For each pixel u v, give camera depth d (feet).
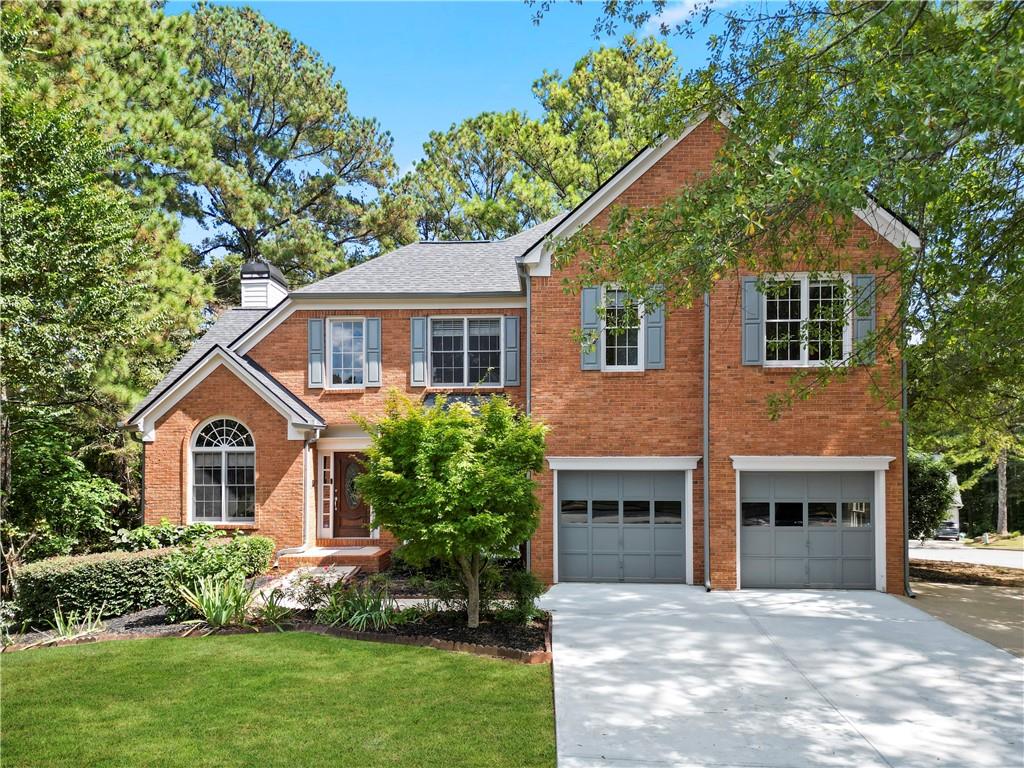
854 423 49.62
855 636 37.91
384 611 37.83
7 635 36.91
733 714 26.71
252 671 30.27
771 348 50.85
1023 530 112.88
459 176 125.29
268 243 118.52
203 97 102.37
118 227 52.90
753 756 23.11
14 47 52.95
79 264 49.60
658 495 52.80
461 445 36.65
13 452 55.98
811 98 28.27
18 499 56.49
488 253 68.13
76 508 58.70
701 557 51.70
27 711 25.89
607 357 52.95
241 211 113.09
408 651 33.53
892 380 49.29
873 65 25.35
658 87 34.45
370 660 32.01
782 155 27.55
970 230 30.81
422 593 47.29
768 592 49.26
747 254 30.78
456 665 31.55
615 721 25.85
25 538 53.98
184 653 32.96
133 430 70.33
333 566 52.39
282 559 55.72
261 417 58.29
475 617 37.68
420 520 36.29
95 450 74.54
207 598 38.40
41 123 49.73
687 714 26.63
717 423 50.67
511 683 29.27
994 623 41.04
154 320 61.82
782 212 29.99
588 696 28.40
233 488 59.06
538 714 25.95
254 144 128.06
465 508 36.32
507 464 37.52
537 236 67.97
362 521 63.31
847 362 42.78
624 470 52.85
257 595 45.47
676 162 51.83
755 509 51.13
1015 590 51.90
